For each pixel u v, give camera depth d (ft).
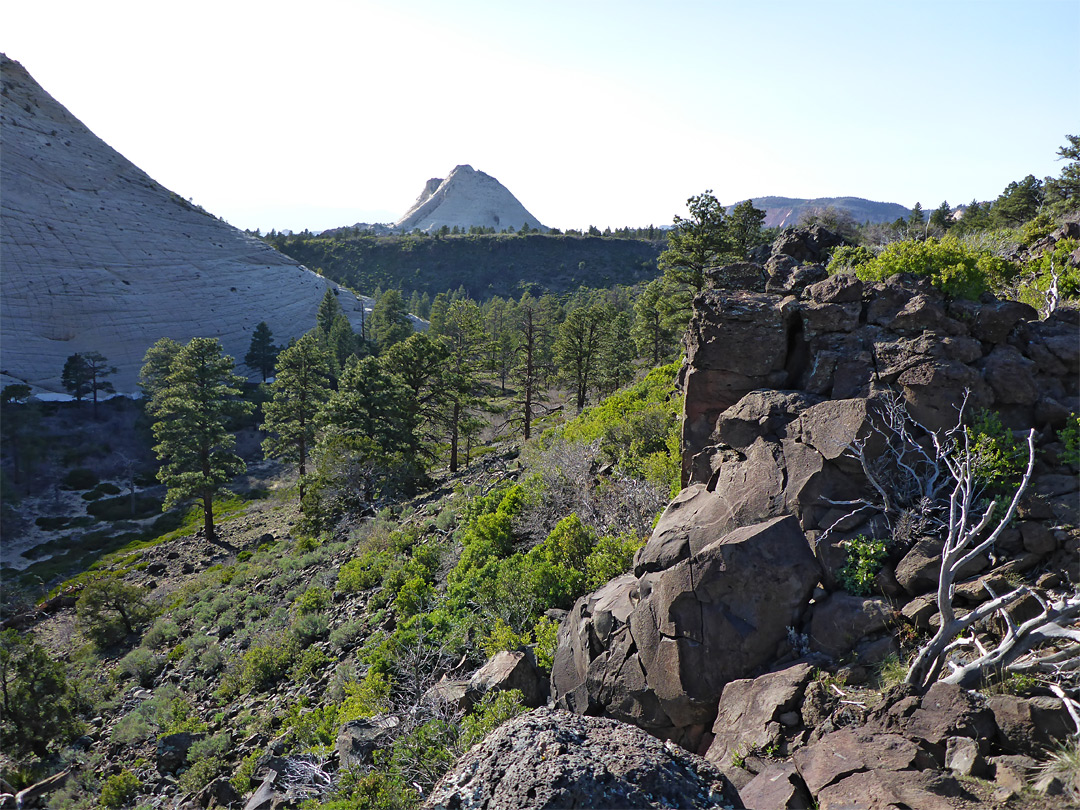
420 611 53.42
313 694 51.19
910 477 25.52
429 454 139.44
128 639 88.58
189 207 492.95
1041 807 14.80
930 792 15.88
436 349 141.18
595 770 14.46
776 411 29.89
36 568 147.23
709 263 101.09
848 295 31.01
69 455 223.92
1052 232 53.31
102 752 57.06
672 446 51.24
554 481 58.03
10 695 60.54
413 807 25.98
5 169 395.14
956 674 19.42
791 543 24.84
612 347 191.31
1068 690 17.63
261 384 300.20
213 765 46.34
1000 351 26.68
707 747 23.75
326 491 111.86
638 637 26.63
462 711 31.78
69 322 335.47
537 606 42.16
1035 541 21.80
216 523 173.47
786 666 22.98
